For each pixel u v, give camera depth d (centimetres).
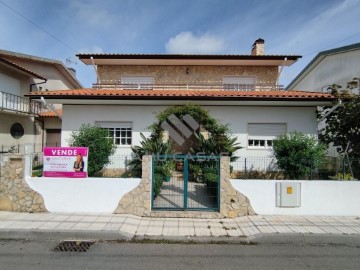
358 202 668
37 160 756
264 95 983
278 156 874
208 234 544
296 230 564
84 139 905
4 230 543
